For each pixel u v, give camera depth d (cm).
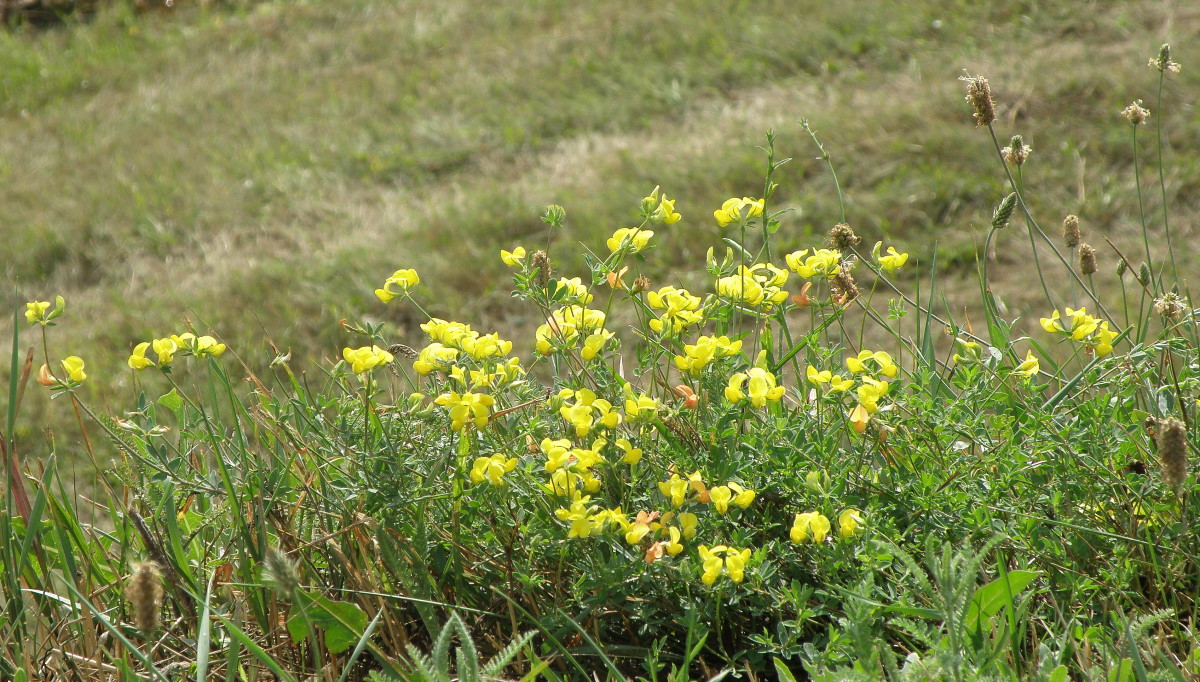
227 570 135
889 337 235
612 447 129
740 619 128
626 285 143
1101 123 369
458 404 127
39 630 135
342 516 132
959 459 129
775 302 134
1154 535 128
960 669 114
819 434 131
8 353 310
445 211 378
